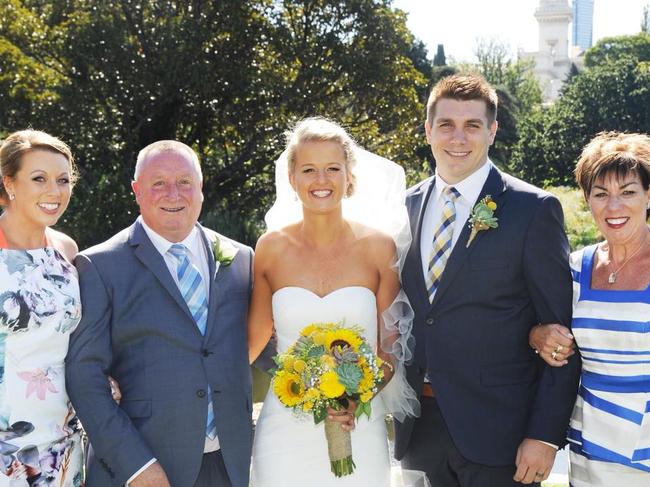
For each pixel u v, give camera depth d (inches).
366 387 129.0
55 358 126.4
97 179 577.0
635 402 122.5
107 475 127.5
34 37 629.9
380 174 149.6
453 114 144.1
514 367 140.1
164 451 128.3
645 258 126.6
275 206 154.6
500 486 140.2
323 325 134.9
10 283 122.6
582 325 128.4
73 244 139.8
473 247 139.9
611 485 124.3
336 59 660.1
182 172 134.1
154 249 134.3
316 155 139.3
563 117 1555.1
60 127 607.8
